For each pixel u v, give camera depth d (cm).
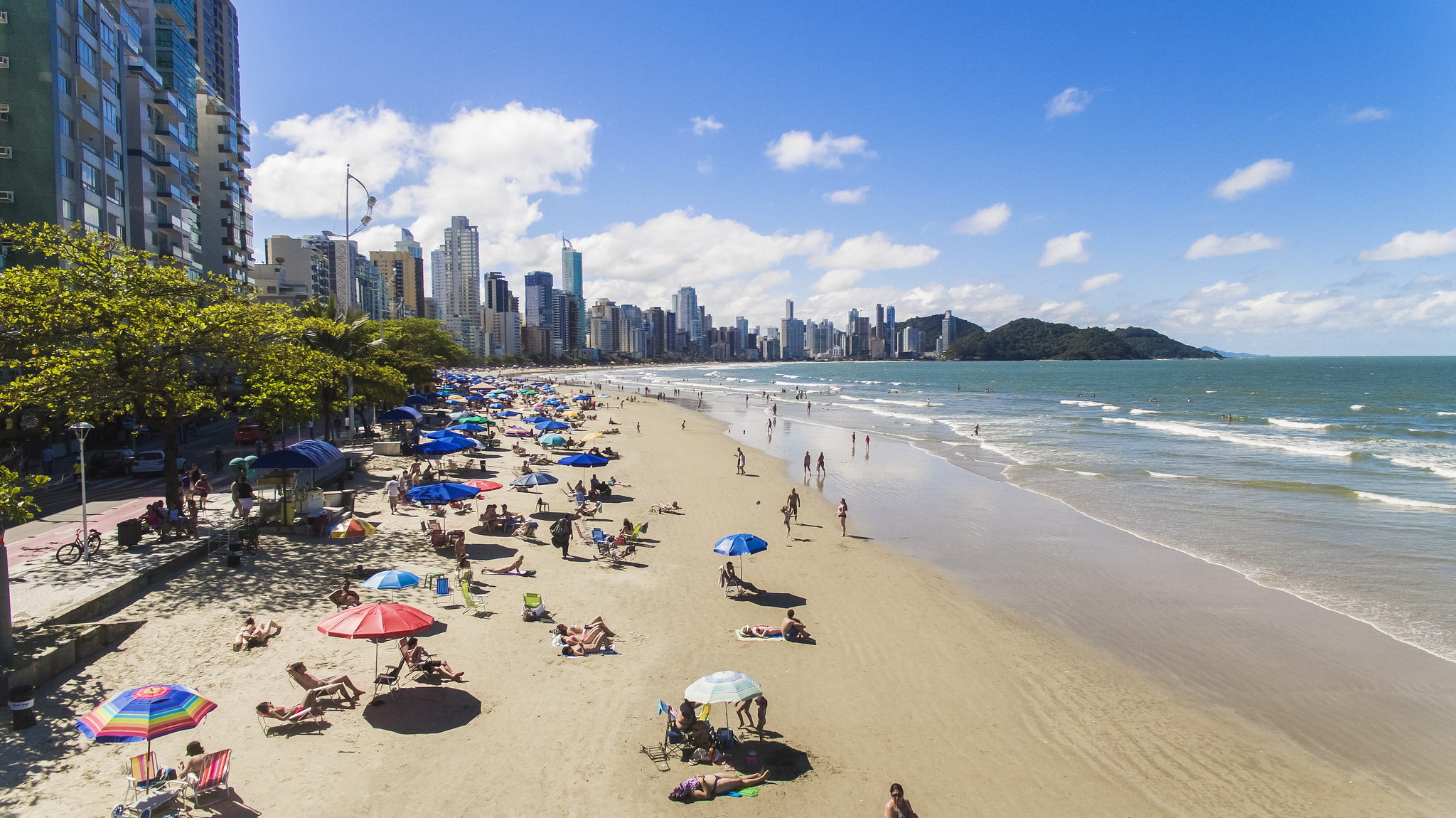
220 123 7831
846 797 1173
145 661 1463
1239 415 9238
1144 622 2020
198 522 2417
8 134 4056
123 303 2084
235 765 1155
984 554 2700
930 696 1550
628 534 2638
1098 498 3772
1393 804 1216
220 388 2480
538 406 8300
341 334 4597
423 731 1288
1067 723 1457
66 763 1123
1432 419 8744
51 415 1997
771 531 2980
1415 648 1844
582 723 1345
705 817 1099
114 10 5244
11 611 1536
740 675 1290
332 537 2377
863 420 8581
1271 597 2225
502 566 2247
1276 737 1426
